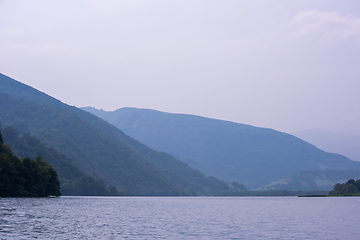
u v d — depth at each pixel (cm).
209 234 5891
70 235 5475
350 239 5547
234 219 8694
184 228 6625
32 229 5847
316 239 5516
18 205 10325
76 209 10369
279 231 6359
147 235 5678
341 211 11894
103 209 11181
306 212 11475
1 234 5303
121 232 5928
